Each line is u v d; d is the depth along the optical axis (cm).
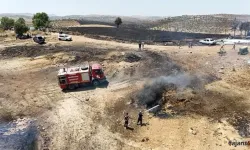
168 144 2572
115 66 4709
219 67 4591
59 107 3428
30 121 3119
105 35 8738
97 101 3531
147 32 9850
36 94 3875
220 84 3891
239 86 3809
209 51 5688
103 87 3975
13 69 4984
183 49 5984
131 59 4959
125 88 3881
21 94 3897
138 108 3275
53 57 5425
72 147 2603
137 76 4294
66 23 15300
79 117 3152
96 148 2570
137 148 2530
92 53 5506
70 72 3922
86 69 3997
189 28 12988
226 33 10288
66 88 3947
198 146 2523
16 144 2677
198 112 3105
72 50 5869
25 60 5484
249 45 6366
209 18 14562
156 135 2722
